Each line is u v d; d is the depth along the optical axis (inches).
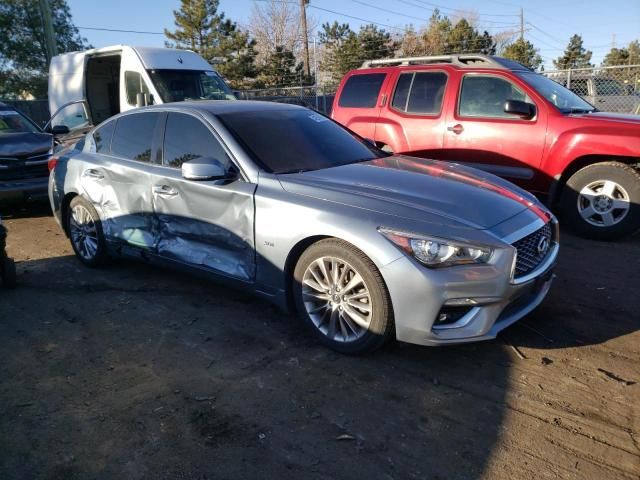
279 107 189.2
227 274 157.6
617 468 96.9
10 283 189.5
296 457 101.9
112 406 119.3
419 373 129.1
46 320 165.2
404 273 121.0
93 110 464.4
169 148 175.2
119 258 200.8
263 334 150.9
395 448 103.7
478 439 105.6
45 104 792.3
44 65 1179.3
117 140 196.5
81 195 205.6
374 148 192.7
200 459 101.9
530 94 241.9
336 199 136.6
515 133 243.1
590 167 227.5
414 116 274.1
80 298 181.6
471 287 120.0
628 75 514.3
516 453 101.3
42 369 136.5
